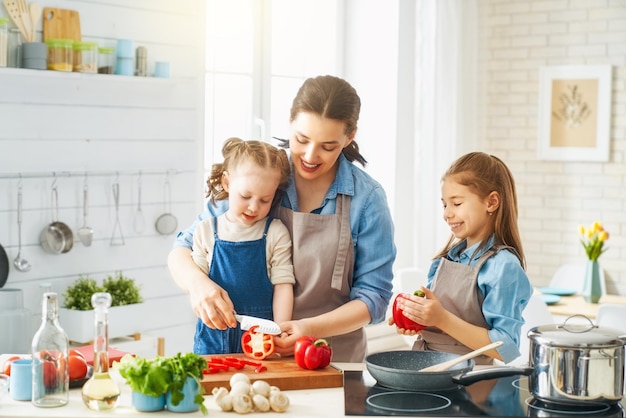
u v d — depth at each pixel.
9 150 3.87
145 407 2.07
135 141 4.37
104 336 2.10
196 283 2.50
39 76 3.81
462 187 2.82
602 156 6.48
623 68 6.42
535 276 6.77
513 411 2.09
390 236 2.67
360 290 2.63
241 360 2.39
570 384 2.12
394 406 2.12
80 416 2.05
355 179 2.67
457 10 6.20
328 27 5.80
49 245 4.00
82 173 4.15
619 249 6.46
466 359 2.29
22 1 3.85
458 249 2.93
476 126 6.77
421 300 2.57
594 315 4.84
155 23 4.43
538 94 6.68
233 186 2.57
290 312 2.60
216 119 4.95
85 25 4.12
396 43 5.84
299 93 2.51
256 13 5.14
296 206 2.68
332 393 2.25
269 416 2.05
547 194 6.70
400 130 5.92
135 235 4.40
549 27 6.63
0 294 3.67
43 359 2.10
